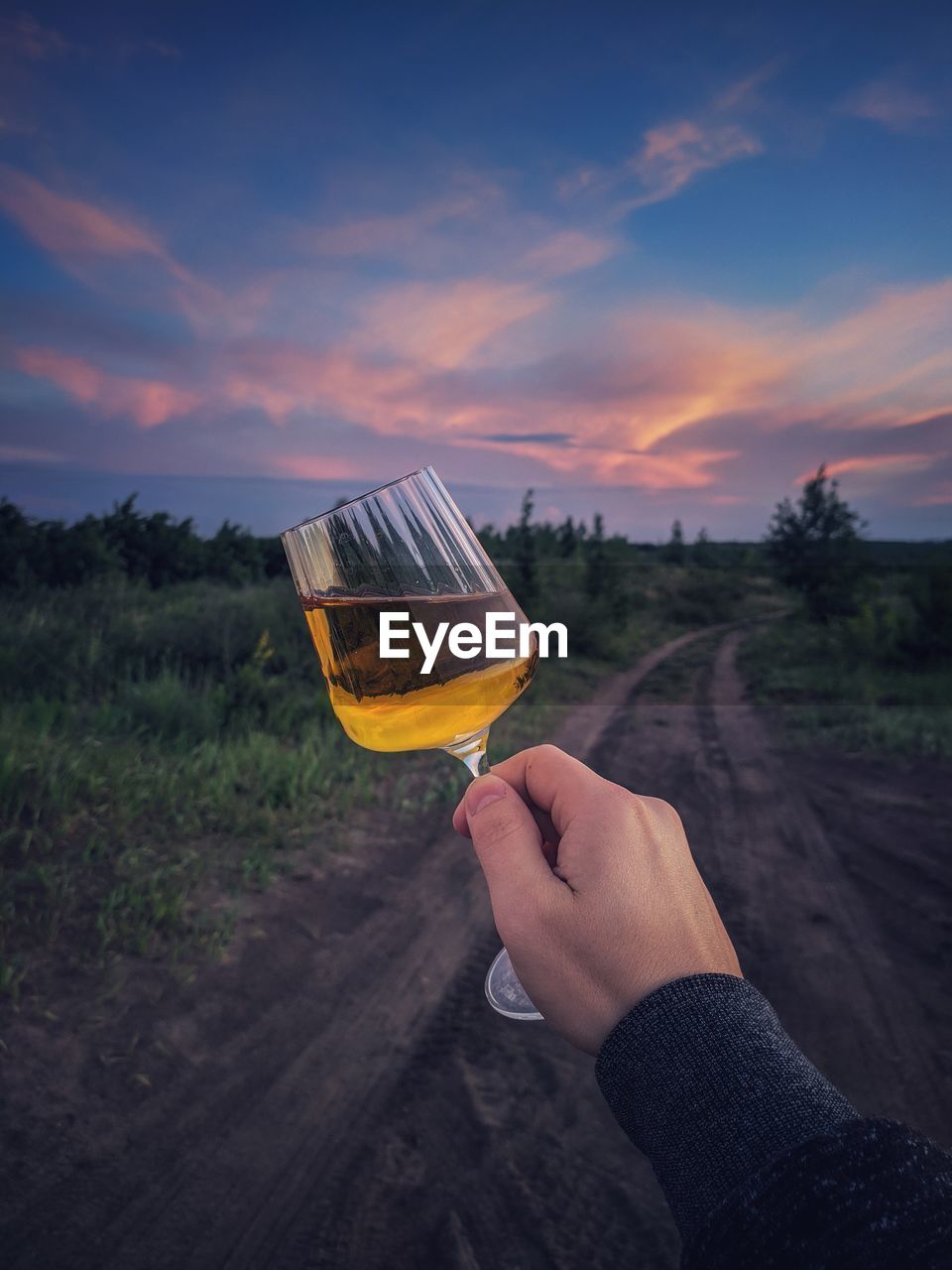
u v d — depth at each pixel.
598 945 0.72
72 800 4.63
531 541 22.86
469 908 4.29
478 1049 3.16
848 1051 3.18
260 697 7.17
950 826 5.70
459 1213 2.42
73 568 11.91
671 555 51.22
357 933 3.94
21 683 6.86
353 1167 2.57
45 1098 2.70
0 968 3.22
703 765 7.82
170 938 3.63
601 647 16.81
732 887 4.72
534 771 0.96
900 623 14.02
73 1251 2.22
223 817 4.89
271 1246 2.28
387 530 0.97
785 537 29.84
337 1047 3.12
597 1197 2.50
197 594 12.95
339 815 5.33
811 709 10.45
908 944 4.03
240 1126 2.70
